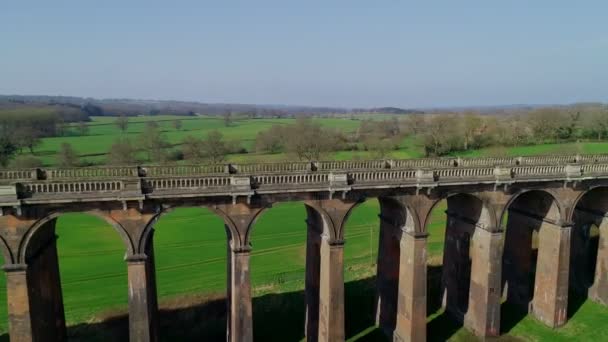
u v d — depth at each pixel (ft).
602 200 132.46
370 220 241.55
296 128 311.68
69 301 142.72
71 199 82.84
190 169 103.30
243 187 92.79
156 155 295.28
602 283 134.62
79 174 96.22
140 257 89.45
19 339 84.84
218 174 95.55
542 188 116.88
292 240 207.92
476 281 120.57
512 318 131.44
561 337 120.78
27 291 83.97
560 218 120.78
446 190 108.78
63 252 184.65
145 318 91.56
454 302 131.64
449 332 124.47
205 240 203.92
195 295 148.36
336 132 353.92
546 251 125.70
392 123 439.22
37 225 83.05
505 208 114.42
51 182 82.43
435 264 174.19
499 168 110.73
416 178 105.60
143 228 89.35
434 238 209.97
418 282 109.09
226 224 95.20
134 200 86.84
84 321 130.72
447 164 120.78
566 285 124.16
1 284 151.74
